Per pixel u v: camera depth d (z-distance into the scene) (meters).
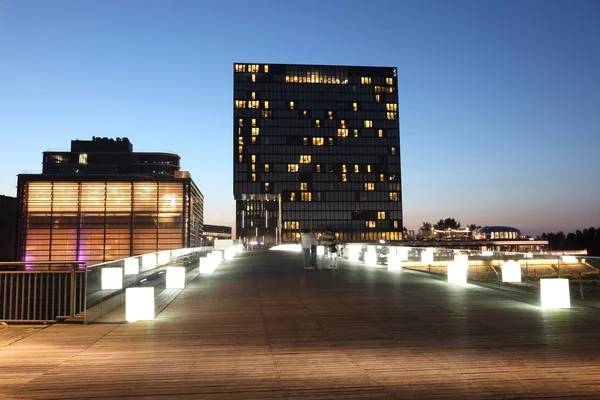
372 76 156.62
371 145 154.00
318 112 152.88
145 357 7.89
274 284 18.52
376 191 152.62
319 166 151.12
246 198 155.25
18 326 10.79
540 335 9.30
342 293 15.80
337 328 10.17
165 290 16.72
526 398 5.81
